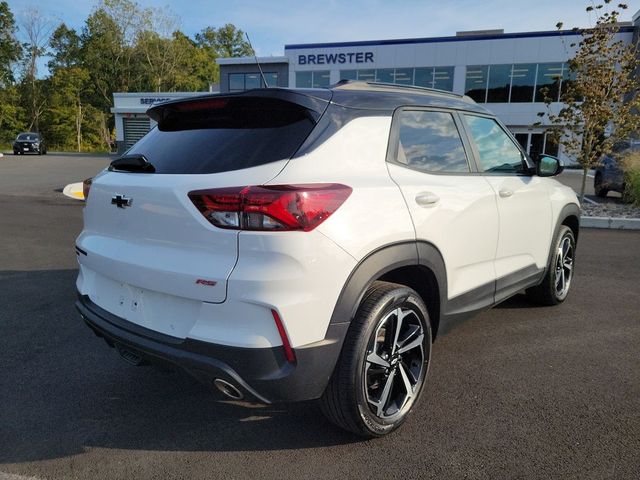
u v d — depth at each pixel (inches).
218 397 119.3
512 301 189.9
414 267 104.0
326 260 84.0
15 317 171.3
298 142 89.8
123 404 116.0
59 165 1011.9
